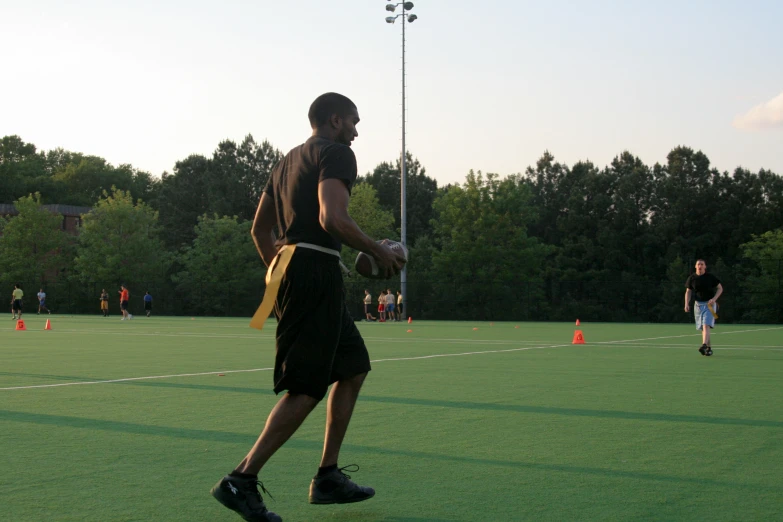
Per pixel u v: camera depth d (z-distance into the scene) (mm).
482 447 5707
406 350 17297
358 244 3748
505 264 60875
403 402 8227
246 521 3695
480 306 51875
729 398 8633
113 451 5531
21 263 67812
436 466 5055
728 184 71875
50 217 71062
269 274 3891
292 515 3932
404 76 41781
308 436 6137
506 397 8688
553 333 27125
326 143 3889
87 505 4074
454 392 9148
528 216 63406
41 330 28719
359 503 4141
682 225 71062
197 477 4727
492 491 4387
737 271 56312
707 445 5801
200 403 8141
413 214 83500
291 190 3932
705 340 15172
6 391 9219
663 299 50938
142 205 70500
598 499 4207
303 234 3877
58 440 5965
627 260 69188
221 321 41531
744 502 4141
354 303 52531
